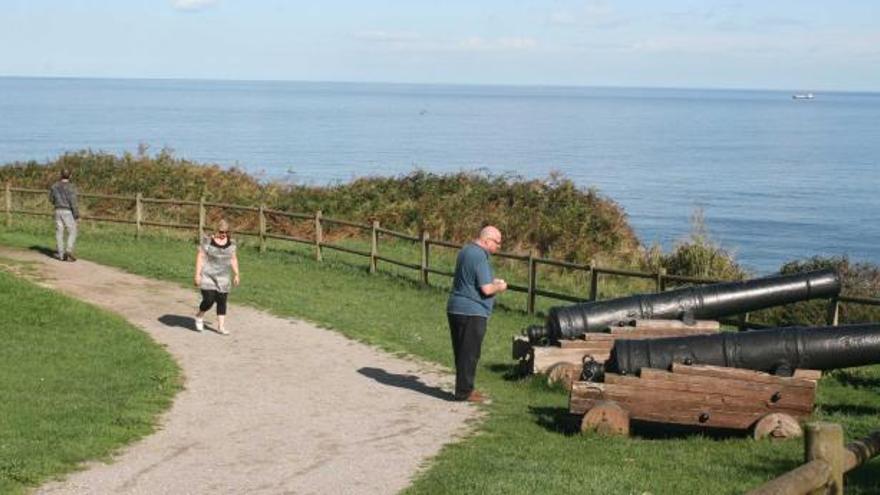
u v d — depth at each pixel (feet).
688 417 35.55
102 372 42.70
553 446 33.30
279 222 97.50
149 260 75.72
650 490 27.91
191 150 296.92
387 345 51.29
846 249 150.10
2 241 80.94
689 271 79.10
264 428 35.35
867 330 36.65
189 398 39.63
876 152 382.63
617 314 45.19
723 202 208.03
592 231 93.20
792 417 35.60
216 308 56.13
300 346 50.55
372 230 75.00
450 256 86.79
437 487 27.89
